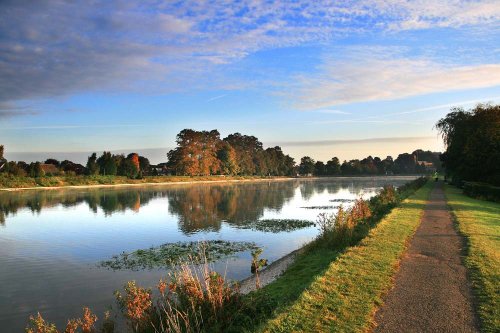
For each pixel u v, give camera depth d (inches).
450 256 436.5
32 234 1026.7
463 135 1854.1
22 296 520.7
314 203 1887.3
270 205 1771.7
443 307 286.2
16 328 422.0
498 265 389.1
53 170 3954.2
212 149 4857.3
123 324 410.3
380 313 277.7
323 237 611.8
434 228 625.9
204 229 1079.0
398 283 343.0
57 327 419.2
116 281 588.7
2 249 829.8
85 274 628.4
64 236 992.2
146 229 1096.2
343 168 7416.3
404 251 463.5
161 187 3405.5
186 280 327.0
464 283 339.6
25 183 2997.0
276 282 458.0
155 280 591.2
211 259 713.6
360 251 458.3
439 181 2918.3
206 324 287.0
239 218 1302.9
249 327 282.0
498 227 629.6
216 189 3122.5
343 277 357.7
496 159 1545.3
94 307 477.1
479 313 274.1
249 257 725.3
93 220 1295.5
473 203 1062.4
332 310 283.4
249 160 5964.6
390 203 1026.1
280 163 6983.3
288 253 751.7
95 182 3528.5
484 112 1772.9
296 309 285.4
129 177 4013.3
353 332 248.7
